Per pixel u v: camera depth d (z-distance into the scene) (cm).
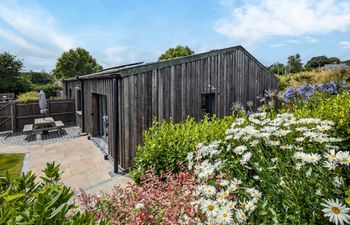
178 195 179
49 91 1847
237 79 711
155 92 545
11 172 511
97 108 810
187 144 270
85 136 861
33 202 124
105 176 484
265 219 151
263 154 190
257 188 177
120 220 174
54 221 110
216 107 666
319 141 169
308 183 146
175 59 571
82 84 915
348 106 221
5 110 978
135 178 286
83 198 194
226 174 187
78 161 579
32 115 1046
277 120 218
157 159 286
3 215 105
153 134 325
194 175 204
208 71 641
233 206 149
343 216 113
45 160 590
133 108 512
